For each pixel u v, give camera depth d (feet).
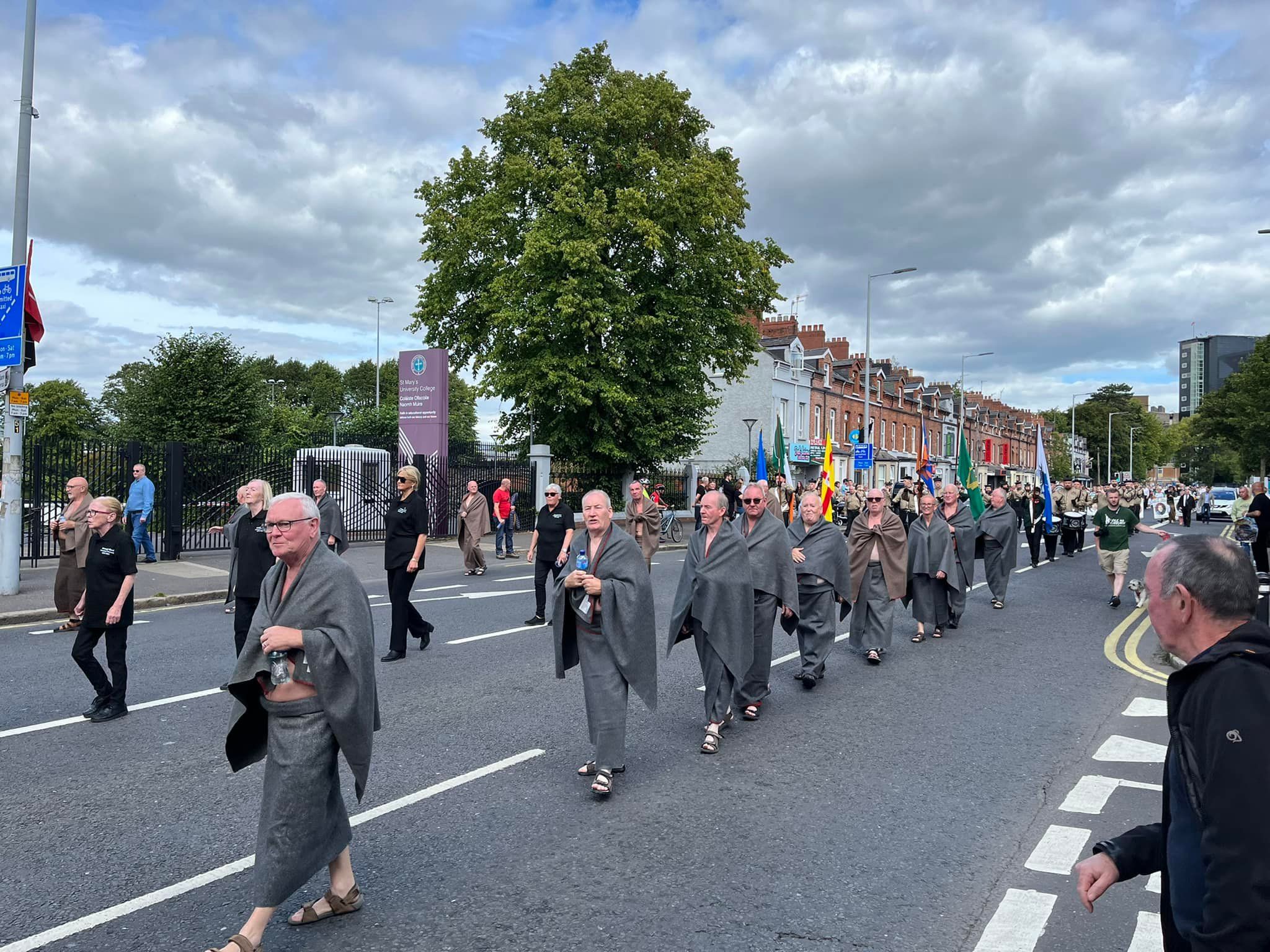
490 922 12.42
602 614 17.74
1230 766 6.02
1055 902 13.28
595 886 13.60
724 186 91.40
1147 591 7.36
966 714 24.07
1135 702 25.45
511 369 89.66
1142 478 396.37
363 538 74.33
